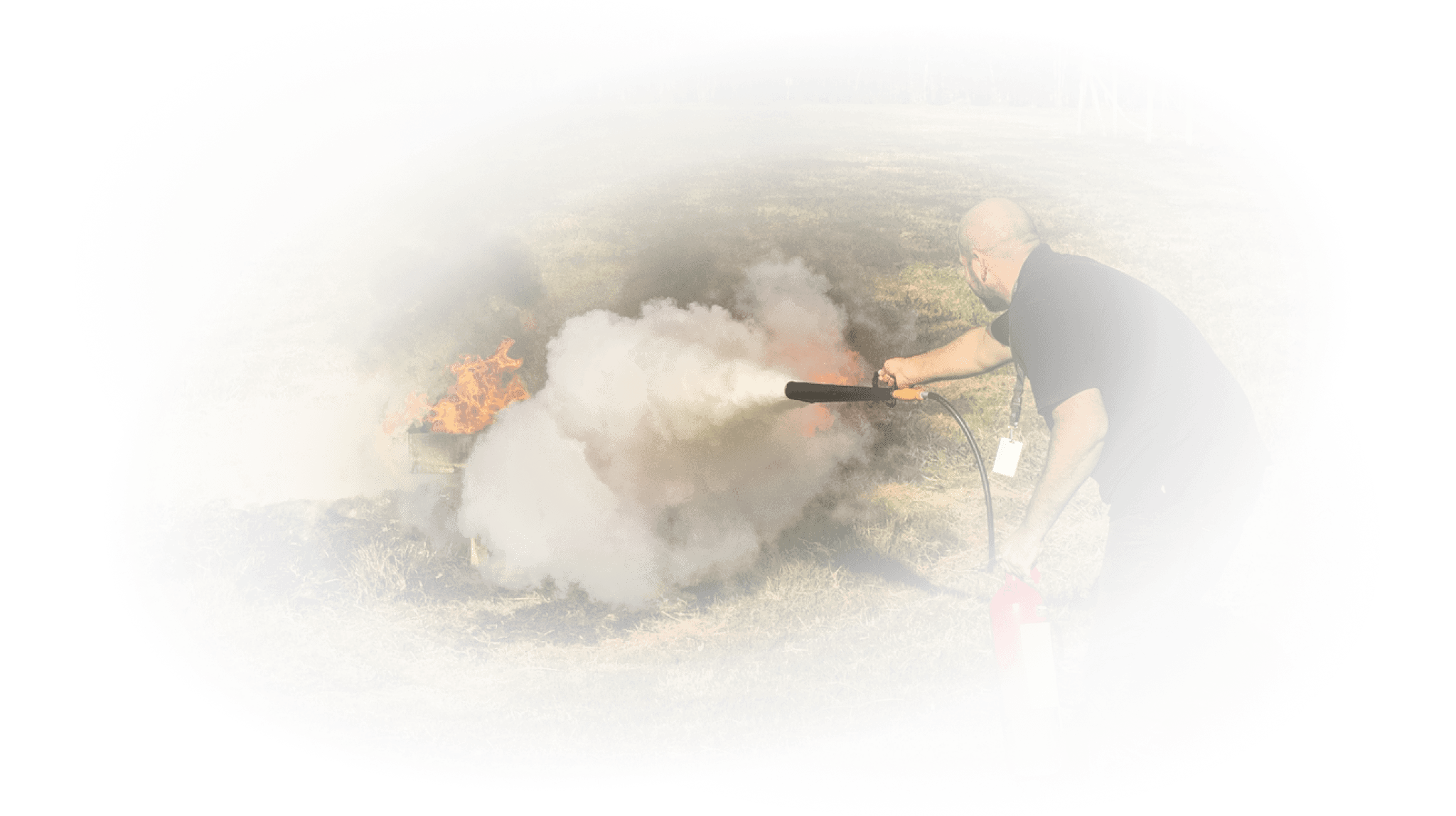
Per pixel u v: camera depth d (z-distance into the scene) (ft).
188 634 14.05
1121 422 11.00
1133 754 11.50
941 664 13.17
